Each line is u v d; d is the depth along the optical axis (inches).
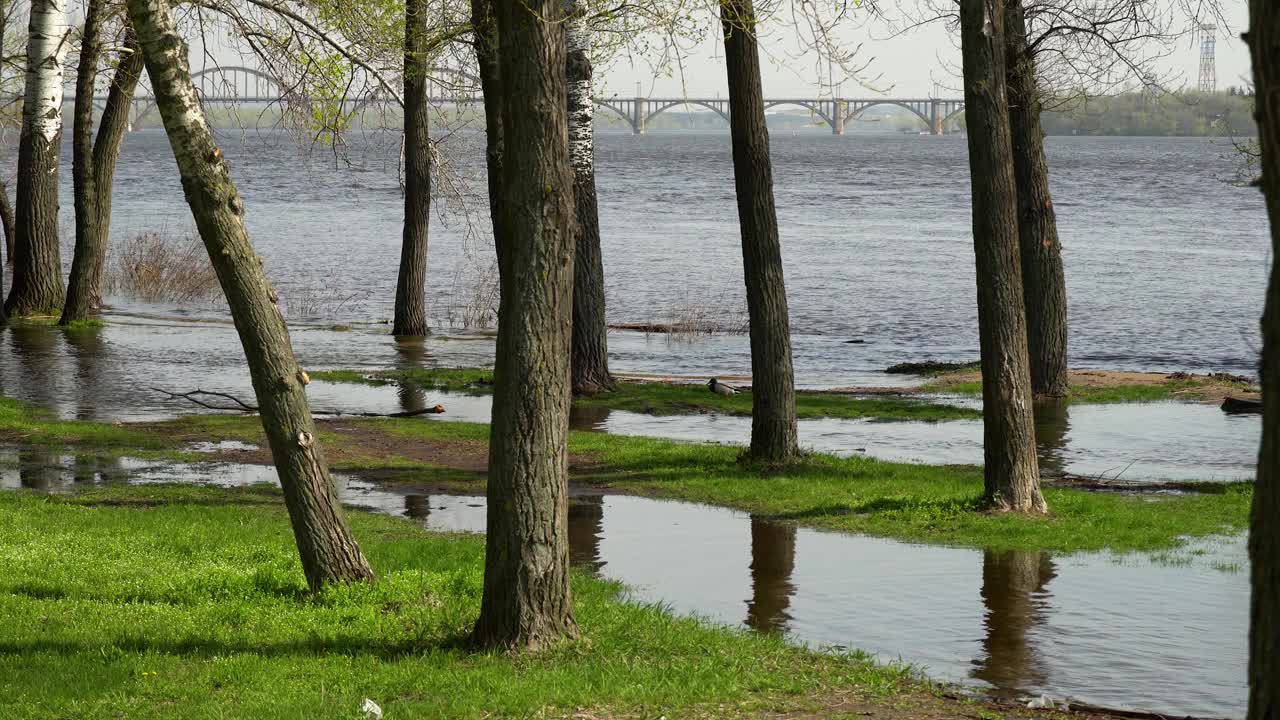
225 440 765.3
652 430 852.6
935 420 904.3
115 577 412.8
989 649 369.7
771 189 689.6
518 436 335.0
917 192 4456.2
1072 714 306.3
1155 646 373.4
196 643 339.3
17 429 768.3
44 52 1309.1
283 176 4682.6
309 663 323.9
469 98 727.1
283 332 388.5
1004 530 542.3
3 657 314.3
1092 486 669.3
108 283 1711.4
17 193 1350.9
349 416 867.4
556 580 342.3
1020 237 1010.1
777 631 390.3
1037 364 1009.5
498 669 317.4
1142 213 3435.0
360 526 535.5
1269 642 159.2
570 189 327.0
